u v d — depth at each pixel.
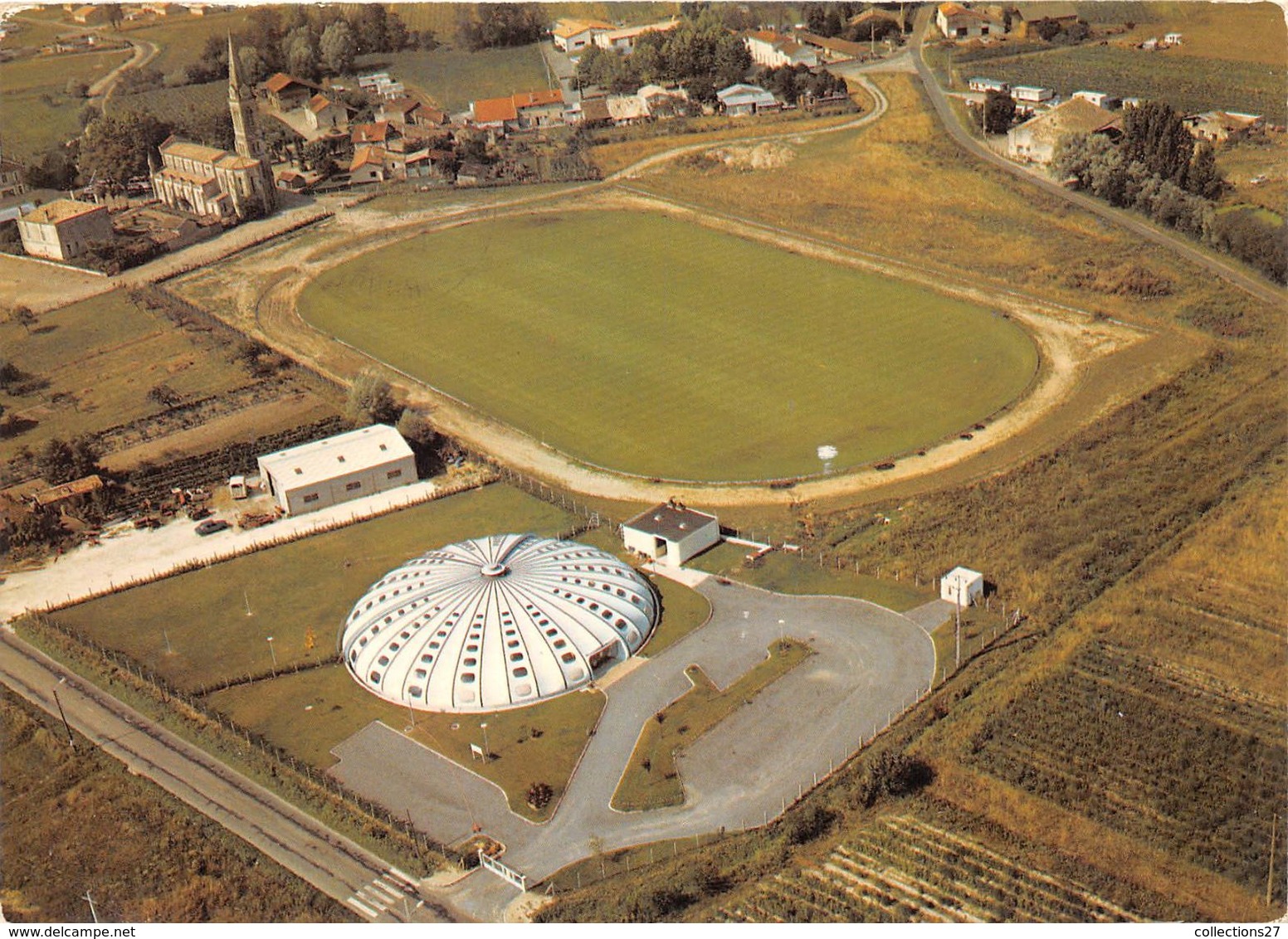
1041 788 136.00
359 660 159.12
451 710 152.25
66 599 179.62
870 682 153.75
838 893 123.44
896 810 134.38
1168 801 133.00
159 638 169.50
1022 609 166.38
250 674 160.75
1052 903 121.12
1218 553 176.25
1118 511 187.12
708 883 125.75
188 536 193.62
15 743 150.62
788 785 138.25
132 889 128.62
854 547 182.50
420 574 168.00
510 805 137.12
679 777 140.12
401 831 133.75
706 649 161.25
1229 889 122.44
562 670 154.12
